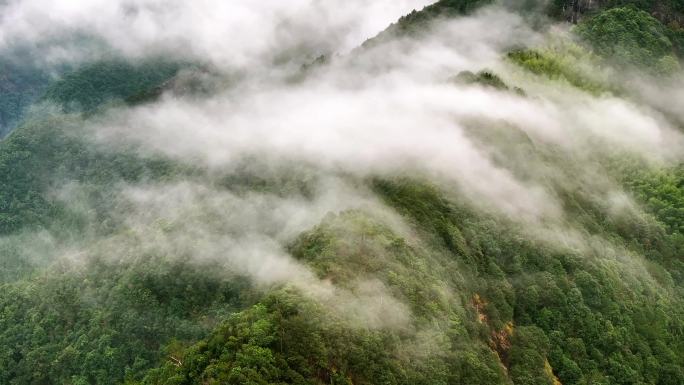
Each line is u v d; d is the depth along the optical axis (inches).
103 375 3656.5
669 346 3255.4
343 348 2094.0
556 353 2805.1
